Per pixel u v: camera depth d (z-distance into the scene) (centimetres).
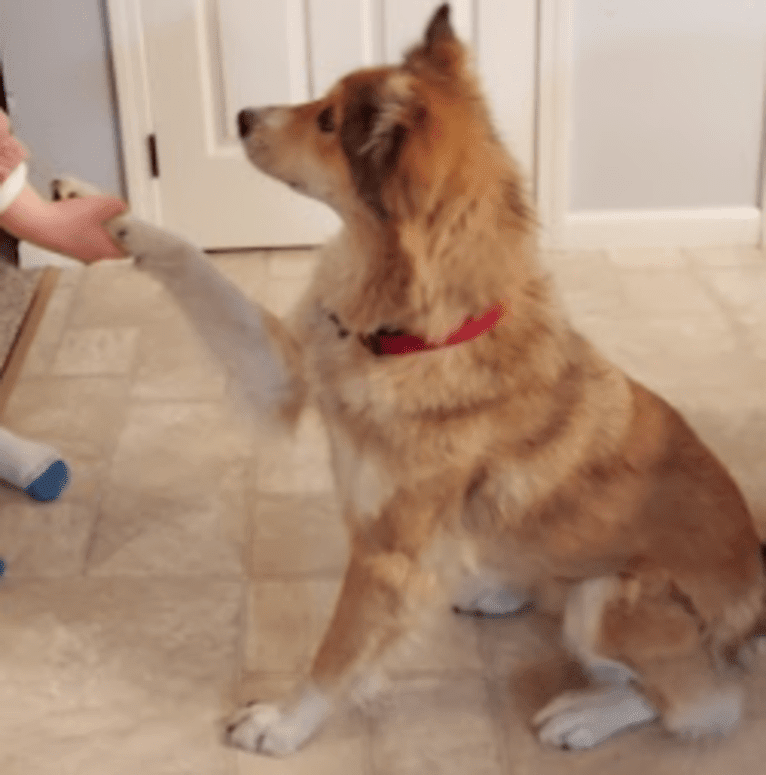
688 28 251
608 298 248
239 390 155
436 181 119
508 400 134
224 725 149
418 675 157
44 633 162
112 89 253
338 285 137
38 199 154
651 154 263
